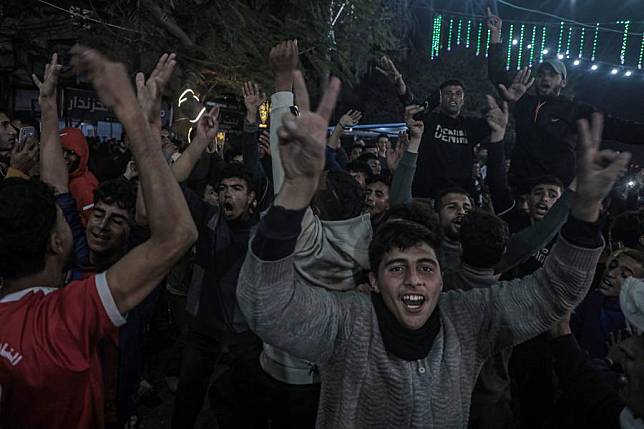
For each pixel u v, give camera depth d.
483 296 1.99
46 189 1.81
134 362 2.52
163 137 5.41
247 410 2.86
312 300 1.81
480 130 5.25
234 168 4.04
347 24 8.82
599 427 1.92
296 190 1.57
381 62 5.71
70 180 4.52
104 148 8.71
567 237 1.77
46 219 1.74
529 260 4.04
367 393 1.84
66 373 1.60
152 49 7.44
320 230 2.46
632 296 1.66
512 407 3.40
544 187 4.30
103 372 2.42
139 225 2.68
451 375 1.88
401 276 1.84
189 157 3.11
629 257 2.78
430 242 1.88
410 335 1.85
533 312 1.88
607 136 4.74
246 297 1.67
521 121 5.22
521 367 2.98
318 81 9.70
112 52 6.98
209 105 8.46
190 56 7.58
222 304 3.57
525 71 4.79
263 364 2.73
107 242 2.84
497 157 4.49
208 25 7.58
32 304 1.67
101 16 7.49
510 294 1.93
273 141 2.62
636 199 9.20
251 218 4.23
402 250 1.84
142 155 1.64
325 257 2.43
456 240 3.59
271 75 7.89
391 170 5.19
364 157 6.89
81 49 1.61
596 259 1.76
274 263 1.62
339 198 2.57
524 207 4.93
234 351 3.27
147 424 4.20
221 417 2.97
